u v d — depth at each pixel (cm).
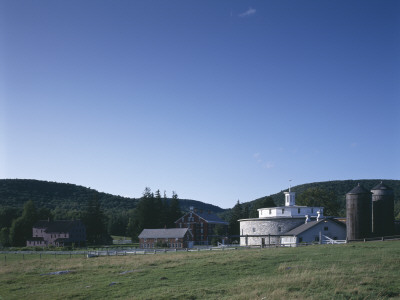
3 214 17212
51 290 3338
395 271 2991
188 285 3034
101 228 14762
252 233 8569
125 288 3119
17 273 4466
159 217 14562
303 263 3500
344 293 2462
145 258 5128
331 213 11769
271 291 2594
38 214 16650
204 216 12912
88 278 3681
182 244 11200
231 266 3638
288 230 8088
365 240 5719
